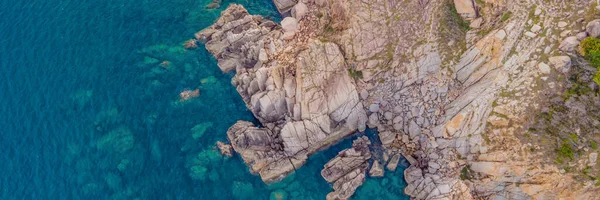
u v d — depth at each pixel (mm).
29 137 56281
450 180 48062
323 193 50312
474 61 49156
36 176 53469
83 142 55562
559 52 45688
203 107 57750
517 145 46094
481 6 49594
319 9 58438
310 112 51938
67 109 58406
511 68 47312
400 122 52188
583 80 44531
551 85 45594
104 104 58531
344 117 52875
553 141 45000
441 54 50781
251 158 52188
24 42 65062
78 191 52188
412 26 52125
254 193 50906
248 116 56500
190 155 53750
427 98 51094
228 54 61219
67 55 63656
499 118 46719
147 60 62844
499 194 46625
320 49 53281
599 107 43938
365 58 53312
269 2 68125
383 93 52812
